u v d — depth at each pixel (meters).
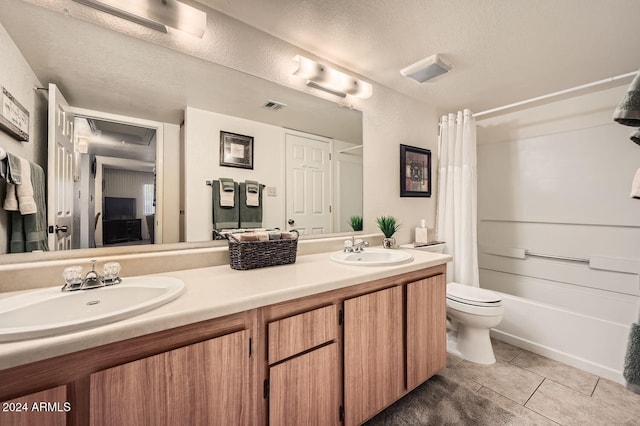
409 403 1.54
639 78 1.22
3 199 1.01
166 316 0.79
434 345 1.67
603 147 2.38
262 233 1.44
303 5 1.42
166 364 0.79
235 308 0.92
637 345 1.55
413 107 2.59
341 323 1.23
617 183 2.31
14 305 0.84
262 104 1.68
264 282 1.14
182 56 1.40
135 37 1.28
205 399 0.86
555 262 2.67
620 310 2.27
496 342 2.26
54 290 0.96
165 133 1.38
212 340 0.88
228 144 1.57
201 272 1.31
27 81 1.05
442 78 2.20
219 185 1.54
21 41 1.05
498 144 3.07
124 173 1.28
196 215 1.47
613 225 2.32
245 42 1.58
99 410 0.71
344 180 2.10
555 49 1.79
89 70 1.19
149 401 0.77
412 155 2.55
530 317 2.12
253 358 0.98
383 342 1.39
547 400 1.56
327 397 1.17
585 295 2.46
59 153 1.13
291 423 1.06
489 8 1.42
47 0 1.10
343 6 1.42
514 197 2.94
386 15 1.49
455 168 2.67
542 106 2.74
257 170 1.67
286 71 1.76
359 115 2.18
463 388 1.67
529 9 1.42
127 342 0.75
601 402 1.54
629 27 1.55
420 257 1.76
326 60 1.94
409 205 2.58
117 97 1.26
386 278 1.43
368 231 2.25
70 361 0.69
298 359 1.08
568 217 2.57
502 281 3.02
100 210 1.22
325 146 1.98
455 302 1.98
